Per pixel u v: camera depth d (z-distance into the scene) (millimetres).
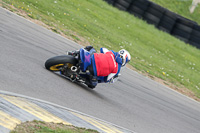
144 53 63875
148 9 87375
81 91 23328
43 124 13797
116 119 21188
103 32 62250
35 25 41969
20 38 30109
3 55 21766
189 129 27984
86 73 23781
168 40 83750
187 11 112875
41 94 18266
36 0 57750
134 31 76812
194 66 73812
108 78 24344
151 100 32250
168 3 110812
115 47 56781
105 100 24469
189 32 89250
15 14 41812
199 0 118375
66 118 16188
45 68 23625
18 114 13703
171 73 57344
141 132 20969
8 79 17844
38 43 32125
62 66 23375
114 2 89062
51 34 41750
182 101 39938
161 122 26031
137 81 39094
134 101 28672
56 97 19156
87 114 18891
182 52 80375
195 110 37844
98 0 86375
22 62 22281
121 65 24969
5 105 13977
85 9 72375
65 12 61094
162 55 70625
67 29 51031
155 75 49969
